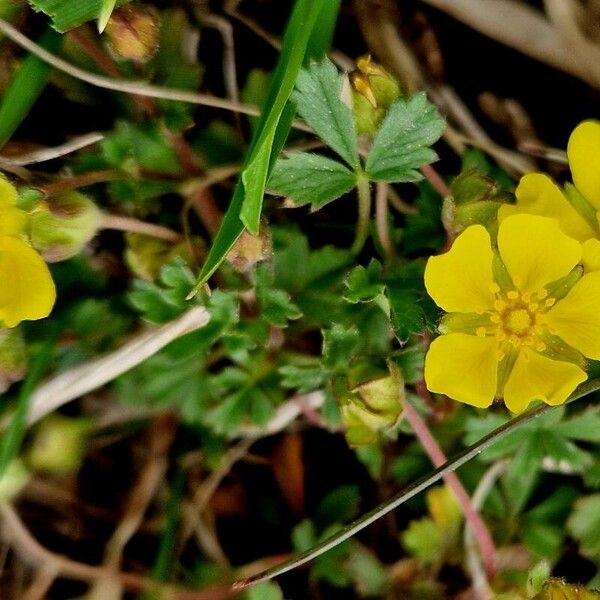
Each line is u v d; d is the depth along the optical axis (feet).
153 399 0.83
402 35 0.84
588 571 0.83
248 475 0.85
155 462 0.84
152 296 0.80
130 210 0.82
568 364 0.76
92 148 0.82
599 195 0.76
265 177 0.75
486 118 0.85
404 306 0.79
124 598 0.84
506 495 0.83
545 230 0.75
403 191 0.84
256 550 0.84
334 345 0.80
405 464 0.83
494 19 0.84
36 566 0.83
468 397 0.76
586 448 0.83
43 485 0.84
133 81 0.80
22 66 0.79
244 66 0.84
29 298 0.76
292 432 0.84
